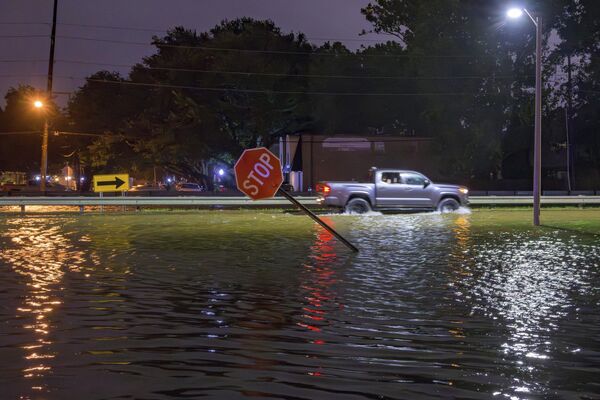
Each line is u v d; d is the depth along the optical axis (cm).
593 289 938
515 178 6062
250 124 5909
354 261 1258
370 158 5375
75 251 1438
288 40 6638
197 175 6769
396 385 500
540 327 698
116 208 3834
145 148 6169
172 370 537
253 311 781
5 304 820
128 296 878
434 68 5062
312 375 525
